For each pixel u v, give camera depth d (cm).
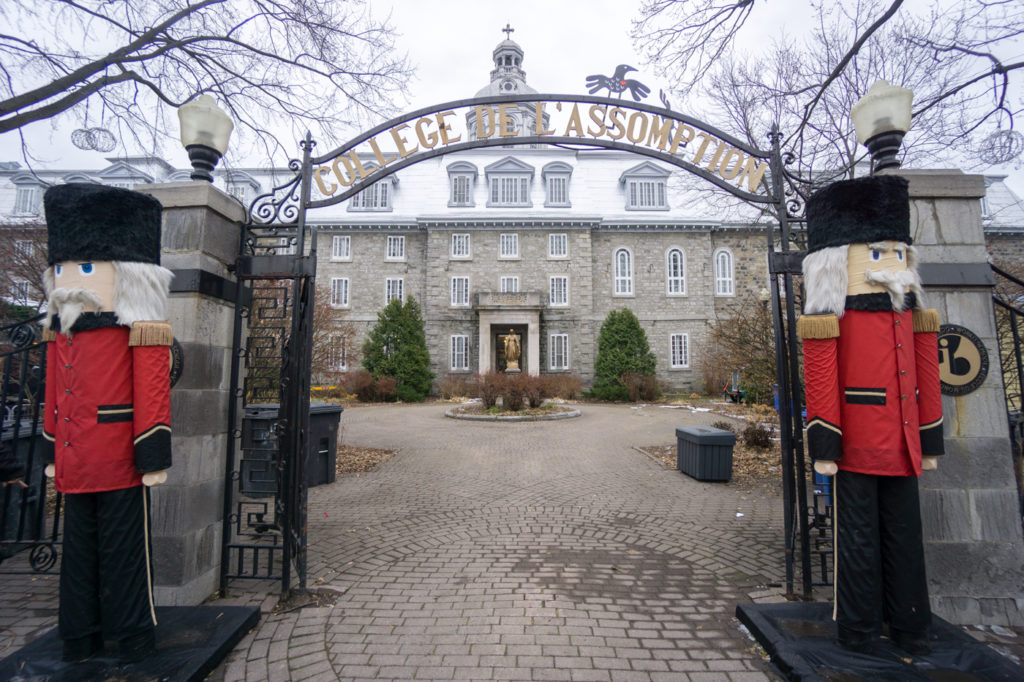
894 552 275
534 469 877
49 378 276
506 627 331
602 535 525
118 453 265
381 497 689
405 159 411
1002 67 538
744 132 872
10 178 2312
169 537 351
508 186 3030
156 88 641
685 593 385
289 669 284
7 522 491
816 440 280
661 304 2925
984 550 345
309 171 406
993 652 270
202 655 277
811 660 265
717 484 759
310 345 389
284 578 370
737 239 3014
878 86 364
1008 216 2367
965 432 350
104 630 267
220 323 390
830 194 289
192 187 364
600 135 420
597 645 308
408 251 2961
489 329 2753
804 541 364
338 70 702
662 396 2669
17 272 1074
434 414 1852
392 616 346
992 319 356
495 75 3794
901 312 275
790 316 375
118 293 266
